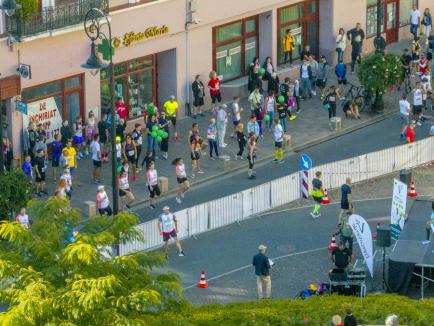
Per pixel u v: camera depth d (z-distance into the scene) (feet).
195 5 376.27
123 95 367.66
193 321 247.29
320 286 279.49
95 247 221.05
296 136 371.35
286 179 326.03
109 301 212.23
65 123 342.44
